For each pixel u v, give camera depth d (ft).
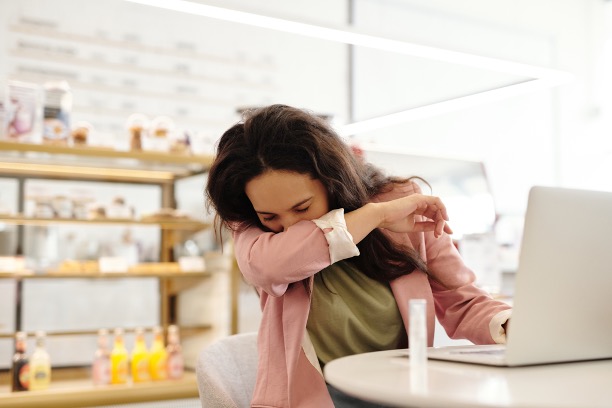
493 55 8.14
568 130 17.65
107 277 10.91
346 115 15.69
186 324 11.49
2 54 12.51
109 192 11.43
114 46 13.50
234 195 4.67
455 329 5.07
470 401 2.64
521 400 2.65
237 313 10.80
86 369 10.94
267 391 4.63
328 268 4.90
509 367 3.59
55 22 13.00
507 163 16.85
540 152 17.26
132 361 10.82
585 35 18.15
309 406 4.50
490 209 12.50
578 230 3.63
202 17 14.37
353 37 7.27
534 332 3.57
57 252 10.85
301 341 4.58
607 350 3.84
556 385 3.04
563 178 17.49
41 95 10.17
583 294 3.69
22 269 10.46
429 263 5.16
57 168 10.93
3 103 9.87
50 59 12.91
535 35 17.54
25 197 10.80
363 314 4.83
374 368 3.53
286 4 15.15
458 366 3.67
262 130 4.44
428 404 2.72
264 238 4.45
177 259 11.66
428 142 16.02
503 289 15.44
